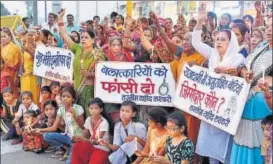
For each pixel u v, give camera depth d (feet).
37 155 15.84
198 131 12.84
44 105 16.21
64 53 16.61
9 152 16.22
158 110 11.83
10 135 18.04
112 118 14.14
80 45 15.87
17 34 22.63
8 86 19.01
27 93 17.02
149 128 12.03
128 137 12.59
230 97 11.13
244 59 11.41
